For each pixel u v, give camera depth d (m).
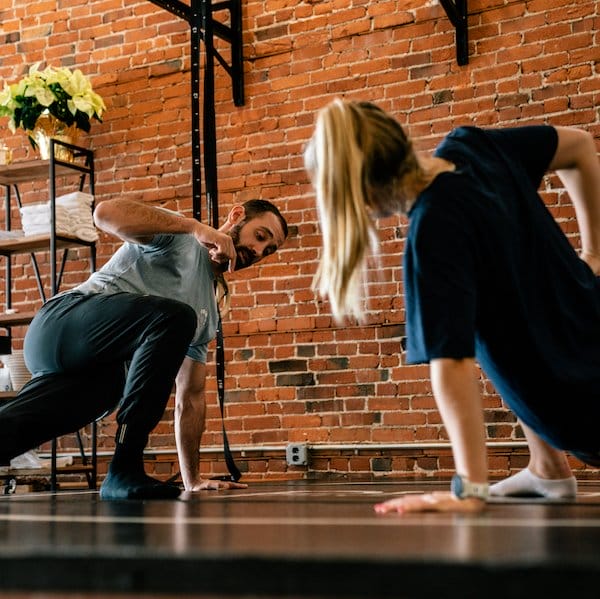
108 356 2.68
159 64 5.64
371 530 1.11
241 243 2.99
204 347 3.05
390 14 5.09
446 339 1.40
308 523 1.29
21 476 4.94
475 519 1.28
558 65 4.74
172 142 5.56
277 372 5.13
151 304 2.62
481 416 1.42
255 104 5.35
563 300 1.59
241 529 1.19
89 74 5.79
